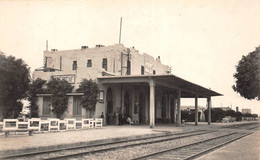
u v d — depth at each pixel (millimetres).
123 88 35000
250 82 30062
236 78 31875
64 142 14344
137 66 40969
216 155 12148
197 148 14633
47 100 32031
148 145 15633
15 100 28734
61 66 39781
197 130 30047
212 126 39750
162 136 21734
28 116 32000
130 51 39500
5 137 16219
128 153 12492
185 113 57219
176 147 14016
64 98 30922
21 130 16891
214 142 17891
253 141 18734
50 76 32375
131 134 20141
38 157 10891
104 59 37188
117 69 36969
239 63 31422
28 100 31969
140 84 35594
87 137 17297
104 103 31172
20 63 28250
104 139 16406
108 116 32094
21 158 10547
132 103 37031
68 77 31656
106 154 12062
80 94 30000
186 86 37156
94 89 29875
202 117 63750
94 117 29797
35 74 33094
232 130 31922
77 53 38938
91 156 11453
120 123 32719
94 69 30547
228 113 77688
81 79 31016
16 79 27859
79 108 30703
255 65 29188
